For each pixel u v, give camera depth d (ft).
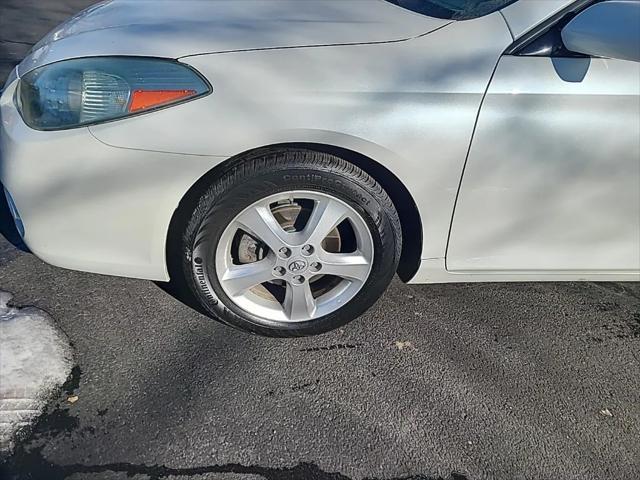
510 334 8.04
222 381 6.81
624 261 7.73
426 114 6.22
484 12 6.70
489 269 7.53
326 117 6.04
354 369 7.18
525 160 6.60
